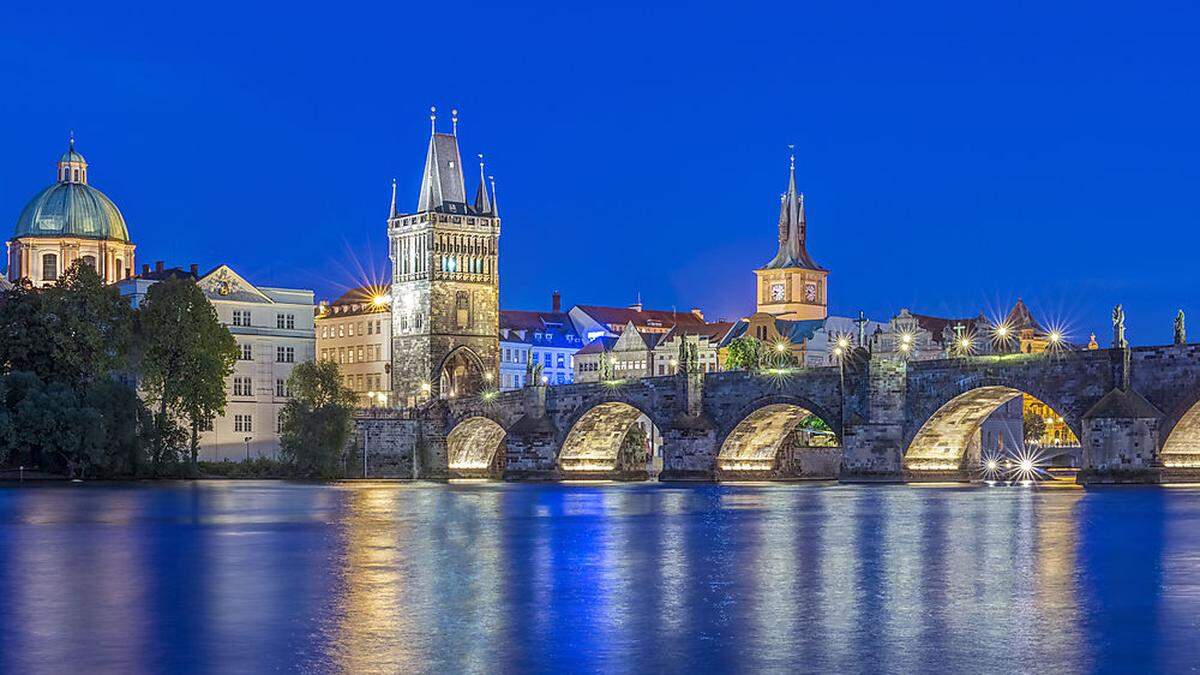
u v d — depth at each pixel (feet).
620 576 223.92
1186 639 165.37
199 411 645.10
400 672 148.66
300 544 282.56
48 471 601.21
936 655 156.87
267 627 174.29
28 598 199.82
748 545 275.80
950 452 595.06
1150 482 489.26
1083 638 166.09
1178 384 485.15
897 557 249.75
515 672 148.56
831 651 159.12
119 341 620.08
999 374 537.24
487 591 205.98
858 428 582.76
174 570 234.17
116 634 169.78
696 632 170.60
